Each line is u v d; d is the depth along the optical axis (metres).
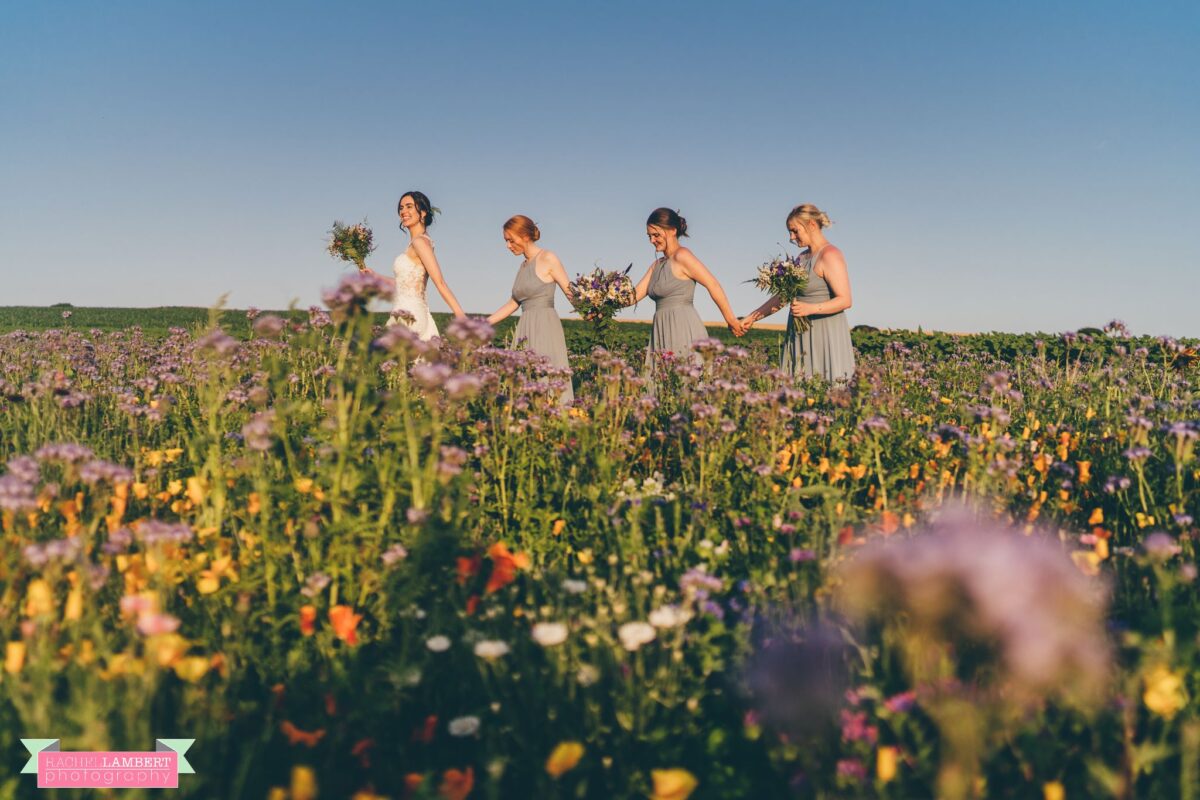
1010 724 1.60
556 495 3.89
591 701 2.09
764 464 4.08
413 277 8.03
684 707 2.20
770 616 2.54
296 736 1.94
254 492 3.02
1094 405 6.44
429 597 2.64
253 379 5.23
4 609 2.16
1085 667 0.80
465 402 4.21
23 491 2.42
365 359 3.07
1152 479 4.11
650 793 1.92
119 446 4.57
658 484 4.14
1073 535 3.20
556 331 7.95
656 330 8.09
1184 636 2.20
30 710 1.86
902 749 1.82
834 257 7.38
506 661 2.30
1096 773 1.69
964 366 10.31
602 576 2.97
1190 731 1.69
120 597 2.40
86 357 7.88
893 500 3.94
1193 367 9.21
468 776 1.85
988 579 0.79
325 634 2.39
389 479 2.87
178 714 1.99
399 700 2.17
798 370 7.66
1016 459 4.20
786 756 1.96
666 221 7.82
